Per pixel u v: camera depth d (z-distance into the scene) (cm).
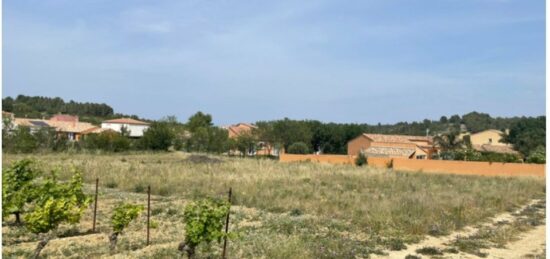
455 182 2720
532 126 6531
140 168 2667
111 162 3169
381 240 1115
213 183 2098
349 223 1305
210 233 810
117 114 12231
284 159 4941
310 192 1903
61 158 3569
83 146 4969
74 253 905
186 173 2464
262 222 1290
